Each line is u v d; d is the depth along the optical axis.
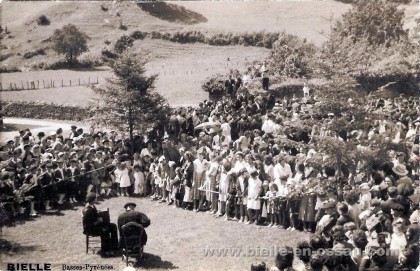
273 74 23.55
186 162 17.11
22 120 28.84
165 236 14.96
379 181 13.91
